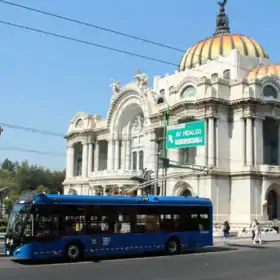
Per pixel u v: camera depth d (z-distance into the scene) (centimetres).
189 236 3231
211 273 2119
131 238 2938
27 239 2544
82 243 2728
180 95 6384
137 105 7412
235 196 5909
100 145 8375
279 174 5953
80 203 2769
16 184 11788
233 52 6706
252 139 5941
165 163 4066
